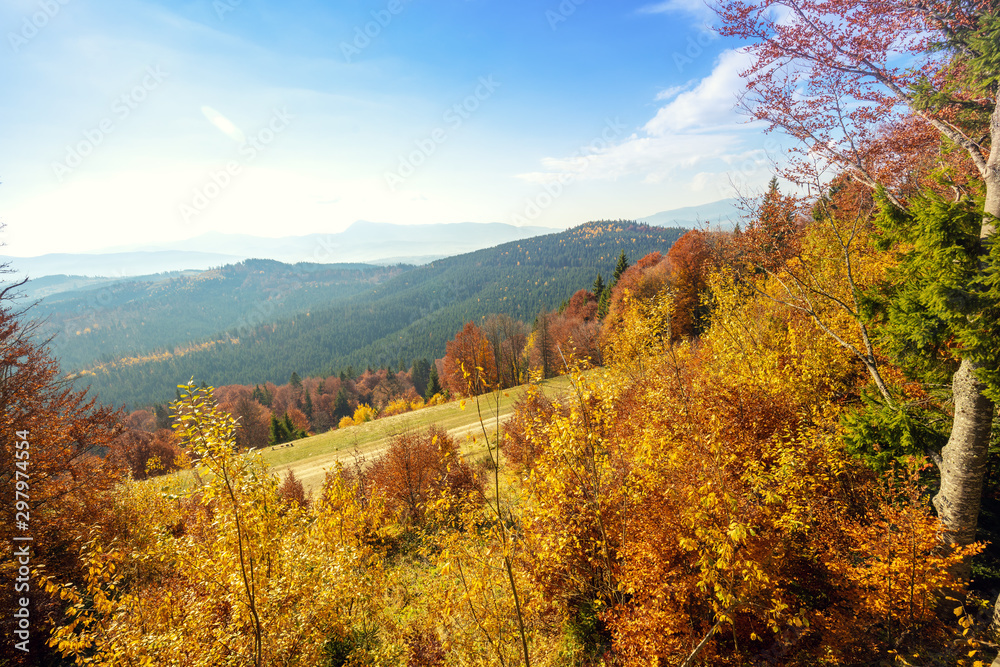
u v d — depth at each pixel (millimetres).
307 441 34656
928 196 6363
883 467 6340
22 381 11477
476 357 45969
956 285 5297
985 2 5371
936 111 6449
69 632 5641
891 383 8977
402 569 12258
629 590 6918
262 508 6699
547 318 59250
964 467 5695
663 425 8039
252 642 6305
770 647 6188
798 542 6516
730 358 11195
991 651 5000
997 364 5230
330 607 7551
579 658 7457
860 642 5633
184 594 6840
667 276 38562
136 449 34688
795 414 8000
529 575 7785
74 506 12117
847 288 10164
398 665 8320
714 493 6203
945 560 5324
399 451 16797
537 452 12289
